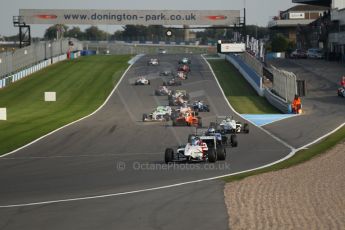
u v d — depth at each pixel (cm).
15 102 15950
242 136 9494
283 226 4006
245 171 6262
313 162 6638
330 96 16012
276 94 15725
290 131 9988
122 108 14412
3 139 9544
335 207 4488
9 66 19962
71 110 14288
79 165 6962
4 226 4209
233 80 19575
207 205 4662
